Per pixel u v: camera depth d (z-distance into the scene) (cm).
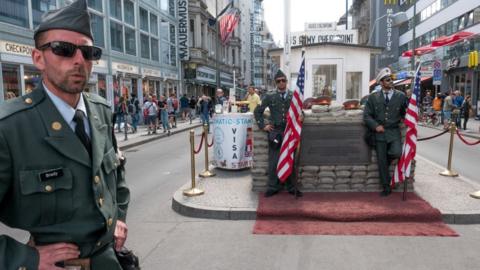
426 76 2388
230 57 5619
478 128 1916
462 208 553
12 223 153
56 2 1645
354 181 657
